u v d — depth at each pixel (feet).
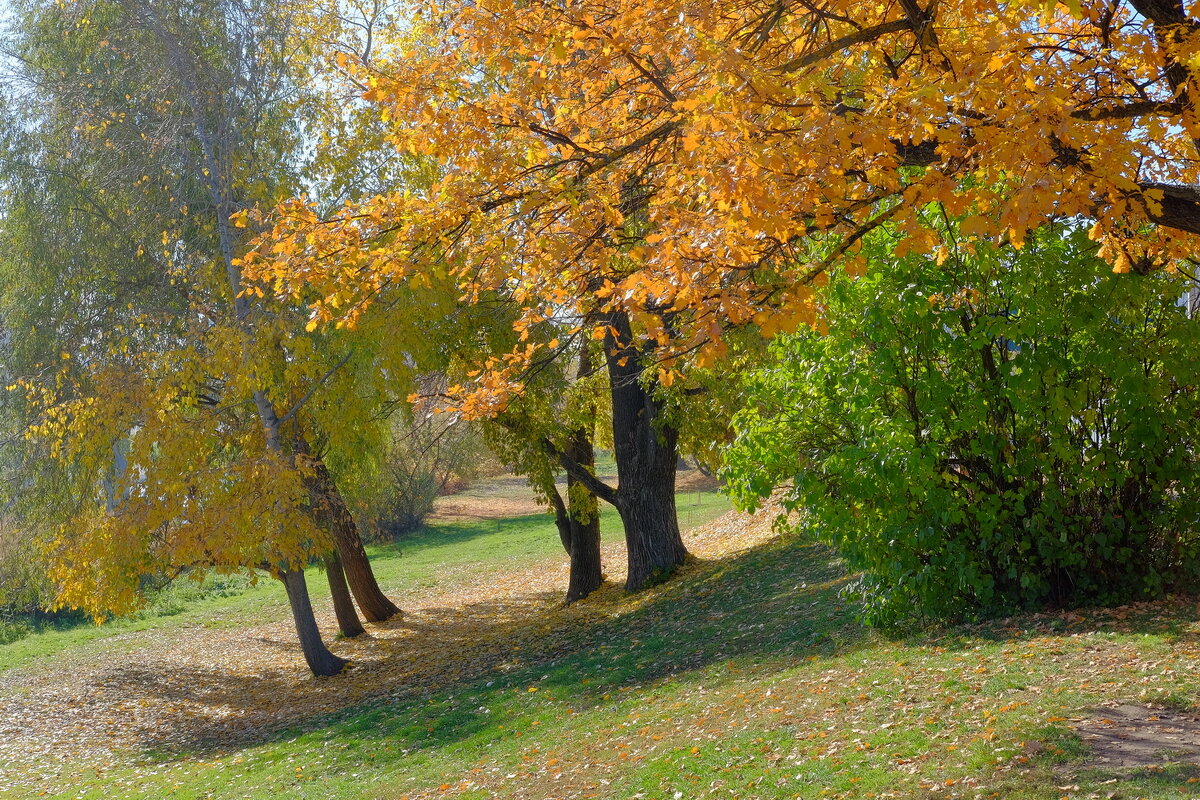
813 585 49.16
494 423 64.80
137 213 60.90
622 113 23.77
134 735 56.29
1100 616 29.50
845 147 16.11
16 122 62.64
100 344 63.00
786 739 26.20
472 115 22.22
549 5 21.85
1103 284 28.78
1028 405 29.91
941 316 30.40
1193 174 22.58
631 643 50.39
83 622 99.40
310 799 34.76
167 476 53.88
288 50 58.85
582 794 26.76
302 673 68.85
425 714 46.37
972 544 32.09
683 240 18.49
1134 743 19.93
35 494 65.10
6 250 63.82
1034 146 14.99
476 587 100.53
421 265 22.33
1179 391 30.07
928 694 26.40
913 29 18.33
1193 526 29.78
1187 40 17.48
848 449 31.35
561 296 23.95
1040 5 13.93
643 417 68.69
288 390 62.23
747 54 19.95
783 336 33.91
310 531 56.08
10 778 48.42
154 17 55.98
